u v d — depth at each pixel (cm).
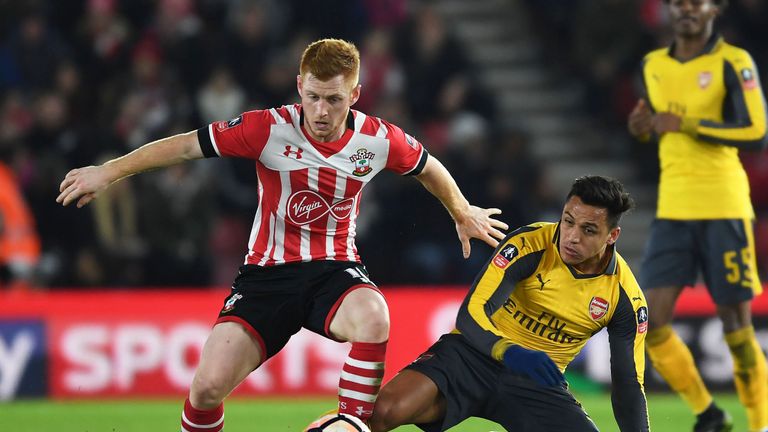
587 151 4972
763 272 4428
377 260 4147
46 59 4434
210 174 4116
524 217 4231
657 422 2911
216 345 1817
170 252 3959
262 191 1873
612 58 4838
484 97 4650
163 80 4372
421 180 1961
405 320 3503
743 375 2450
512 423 1903
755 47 4741
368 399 1789
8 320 3344
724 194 2411
